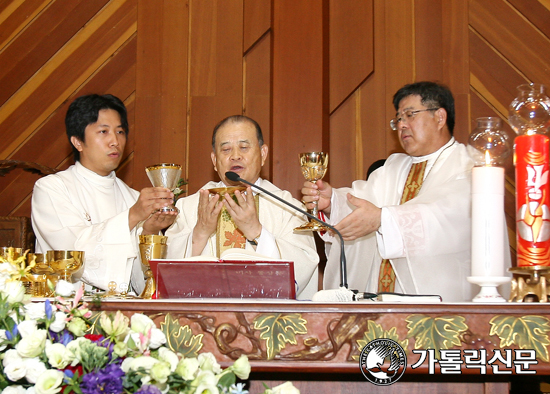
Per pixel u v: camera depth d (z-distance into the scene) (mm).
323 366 1518
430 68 3969
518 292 1748
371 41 4027
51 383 1261
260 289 1701
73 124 2959
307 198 2418
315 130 3857
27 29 4129
